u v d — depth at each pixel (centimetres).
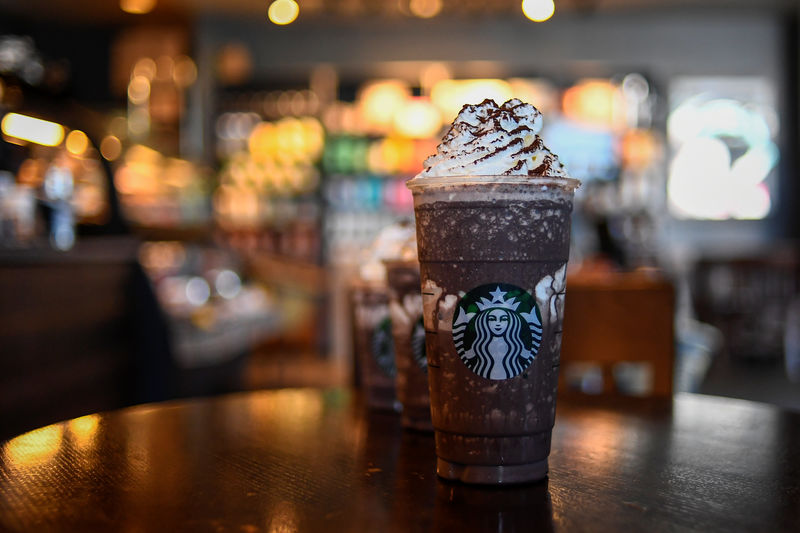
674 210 772
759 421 108
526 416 73
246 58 762
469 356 73
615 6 725
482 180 71
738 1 713
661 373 164
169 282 443
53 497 71
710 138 767
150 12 732
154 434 98
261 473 79
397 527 62
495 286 73
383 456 86
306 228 746
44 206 282
